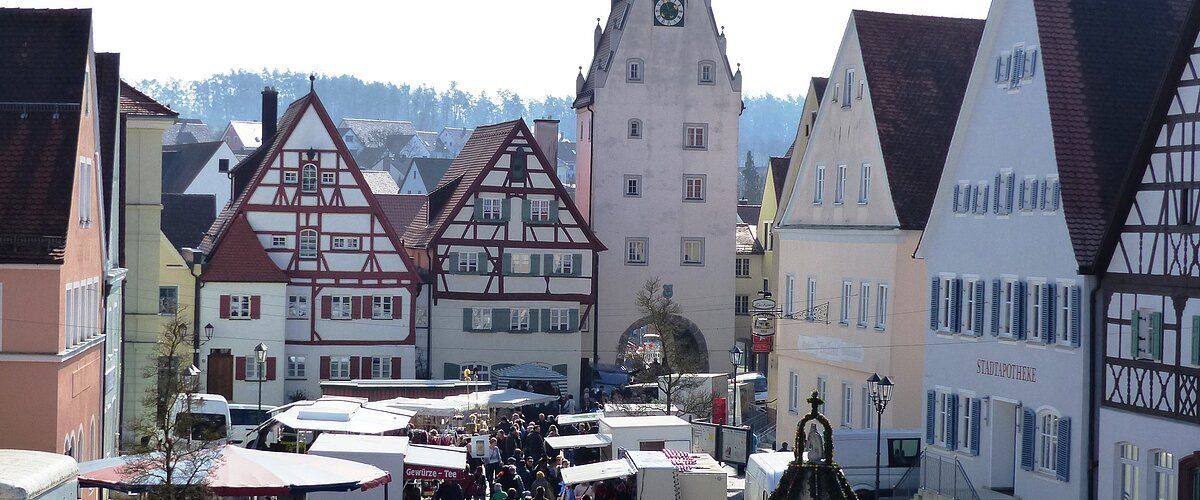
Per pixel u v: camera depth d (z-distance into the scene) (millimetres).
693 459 37656
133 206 57094
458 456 38781
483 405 54969
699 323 88688
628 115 87750
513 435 47375
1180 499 33688
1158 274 34969
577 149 93000
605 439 44938
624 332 87562
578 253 80312
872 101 52219
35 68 38812
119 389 49531
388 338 76750
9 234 36312
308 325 75938
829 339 54938
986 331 42375
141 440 31812
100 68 47969
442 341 78875
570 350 80375
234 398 73938
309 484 30484
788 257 58969
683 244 88438
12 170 37188
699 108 88500
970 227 43656
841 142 54906
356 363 76375
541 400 57406
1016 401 40562
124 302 56031
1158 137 35219
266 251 75500
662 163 88188
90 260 41031
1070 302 37875
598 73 87312
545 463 41969
